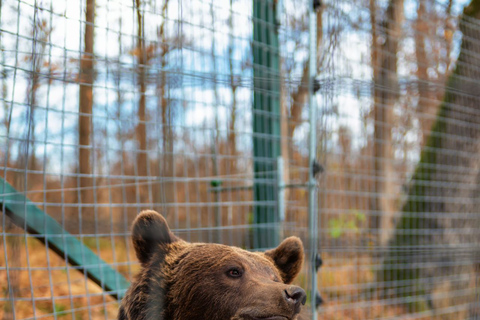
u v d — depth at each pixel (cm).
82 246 473
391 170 1002
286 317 341
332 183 822
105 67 436
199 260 381
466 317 795
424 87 609
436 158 914
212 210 699
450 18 818
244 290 360
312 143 536
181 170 649
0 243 452
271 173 643
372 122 827
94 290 680
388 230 801
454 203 880
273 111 649
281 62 637
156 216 395
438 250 752
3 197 411
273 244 628
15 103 406
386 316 770
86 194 661
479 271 805
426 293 808
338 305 716
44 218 439
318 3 548
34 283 647
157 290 382
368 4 666
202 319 369
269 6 626
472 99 866
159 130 459
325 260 725
